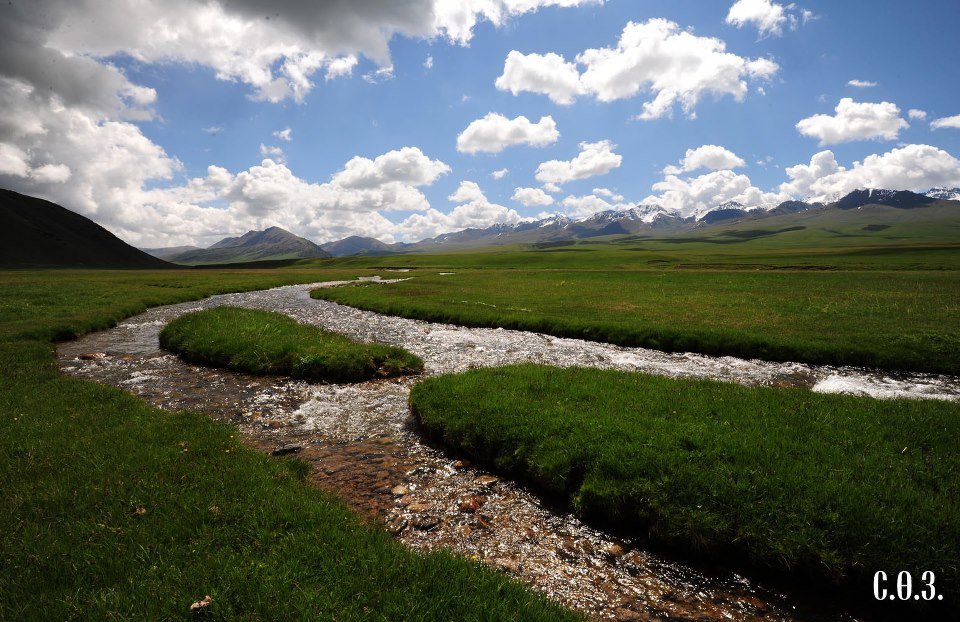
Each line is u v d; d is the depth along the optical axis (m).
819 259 111.25
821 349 21.02
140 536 6.21
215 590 5.15
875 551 6.43
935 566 6.14
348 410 13.63
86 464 8.41
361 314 36.59
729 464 8.21
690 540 7.16
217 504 7.11
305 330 23.73
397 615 5.02
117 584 5.27
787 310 31.86
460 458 10.40
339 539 6.35
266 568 5.63
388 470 9.67
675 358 21.95
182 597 5.07
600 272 79.94
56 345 23.39
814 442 9.08
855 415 10.71
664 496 7.64
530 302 39.44
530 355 22.12
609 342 25.75
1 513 6.69
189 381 16.72
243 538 6.31
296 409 13.74
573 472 8.88
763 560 6.81
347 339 22.67
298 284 74.56
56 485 7.55
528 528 7.70
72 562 5.62
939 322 25.83
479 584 5.68
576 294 45.31
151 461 8.61
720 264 104.19
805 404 11.51
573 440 9.38
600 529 7.75
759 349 21.97
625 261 133.25
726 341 22.94
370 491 8.73
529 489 9.03
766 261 110.19
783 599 6.33
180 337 22.22
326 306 41.81
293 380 16.91
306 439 11.40
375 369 17.69
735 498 7.42
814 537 6.69
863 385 17.34
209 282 70.31
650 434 9.37
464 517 7.95
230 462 8.77
